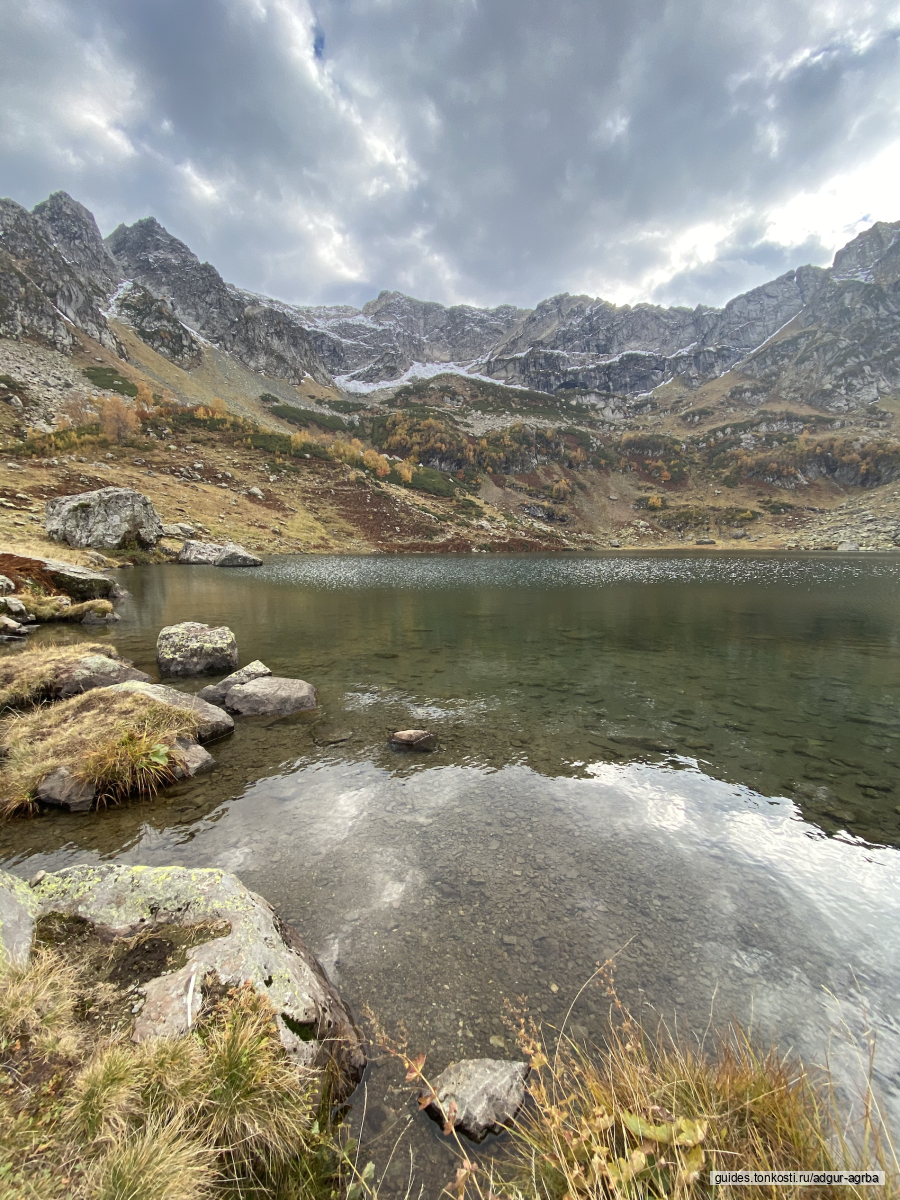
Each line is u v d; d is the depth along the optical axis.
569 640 21.50
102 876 4.80
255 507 87.25
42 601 24.19
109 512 53.88
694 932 5.30
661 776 9.16
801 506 149.38
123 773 8.30
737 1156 2.49
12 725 9.89
